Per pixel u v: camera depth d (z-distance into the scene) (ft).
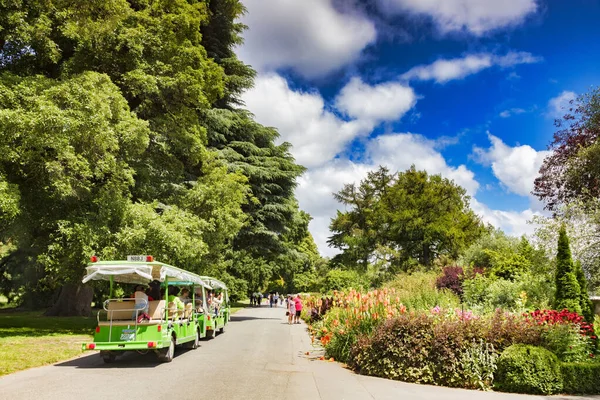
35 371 32.48
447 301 52.85
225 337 62.18
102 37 63.67
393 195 199.31
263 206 108.68
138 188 76.38
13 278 116.78
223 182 83.66
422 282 86.94
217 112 107.55
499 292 60.85
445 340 32.76
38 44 57.62
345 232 225.97
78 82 54.08
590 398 28.22
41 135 47.93
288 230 114.11
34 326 65.05
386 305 44.06
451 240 181.98
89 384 27.63
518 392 29.86
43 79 53.26
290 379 31.19
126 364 36.86
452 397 27.30
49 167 50.42
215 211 80.59
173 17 72.33
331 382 30.91
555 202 80.38
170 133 78.54
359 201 226.79
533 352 30.35
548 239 60.64
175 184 85.76
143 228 60.85
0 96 47.70
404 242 195.72
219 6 108.78
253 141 116.88
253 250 109.81
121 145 63.26
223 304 72.33
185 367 35.53
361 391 28.12
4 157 46.65
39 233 63.05
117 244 59.36
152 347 36.50
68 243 56.70
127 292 66.13
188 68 74.43
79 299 91.04
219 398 24.50
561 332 33.32
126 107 65.05
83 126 51.47
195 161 86.89
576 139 78.54
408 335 34.19
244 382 29.37
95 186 64.23
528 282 60.85
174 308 41.37
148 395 24.80
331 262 226.17
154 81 67.72
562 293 45.24
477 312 46.68
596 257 57.72
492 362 31.12
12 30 54.24
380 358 34.50
